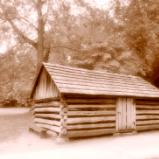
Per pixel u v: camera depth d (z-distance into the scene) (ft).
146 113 46.73
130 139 36.91
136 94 44.19
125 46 84.99
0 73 82.17
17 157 25.13
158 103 49.60
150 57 85.87
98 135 39.65
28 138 37.86
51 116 38.88
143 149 28.91
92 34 79.25
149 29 85.15
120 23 95.14
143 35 87.40
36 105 47.26
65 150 28.58
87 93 36.58
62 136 34.58
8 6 74.79
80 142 34.32
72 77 39.06
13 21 77.41
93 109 38.63
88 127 37.47
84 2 79.51
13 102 130.52
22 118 65.62
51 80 39.01
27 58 83.41
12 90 84.89
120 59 75.36
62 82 36.14
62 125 34.83
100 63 73.67
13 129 47.78
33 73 84.23
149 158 24.61
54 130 37.22
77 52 81.41
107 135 40.57
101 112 39.58
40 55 78.23
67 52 84.99
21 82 81.92
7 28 77.56
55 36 78.54
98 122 38.88
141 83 51.29
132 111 44.19
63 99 35.32
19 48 80.74
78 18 80.59
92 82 40.88
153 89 51.16
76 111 36.52
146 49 86.89
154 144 32.50
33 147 30.96
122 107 42.60
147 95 46.09
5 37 77.87
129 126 43.16
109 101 40.96
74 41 79.51
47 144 32.94
